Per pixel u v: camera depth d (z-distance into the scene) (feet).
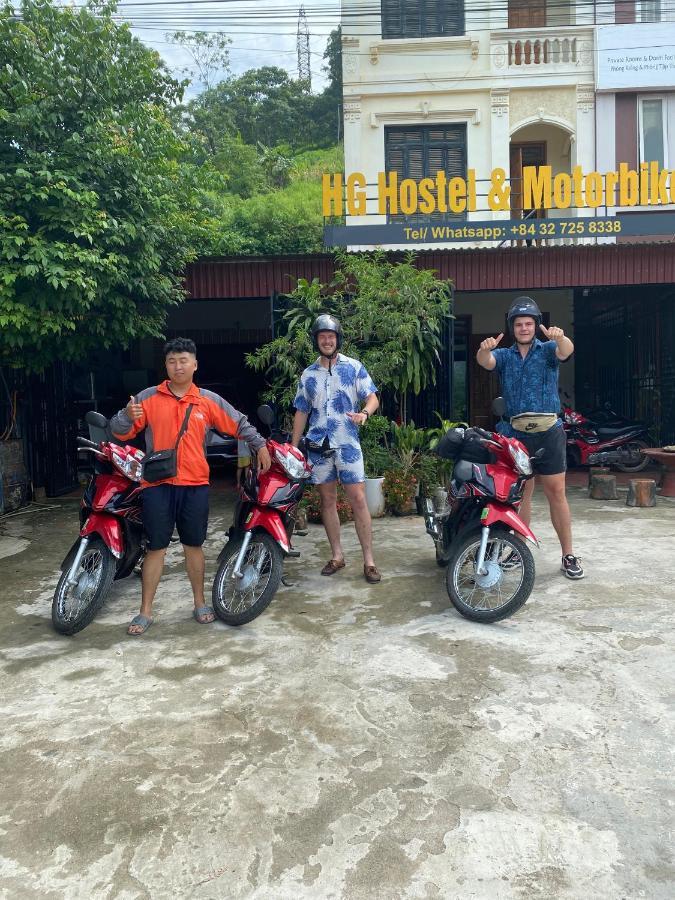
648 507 22.24
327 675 10.11
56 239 19.67
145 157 21.89
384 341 22.25
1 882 6.13
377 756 7.96
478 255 25.62
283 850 6.45
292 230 62.23
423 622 12.11
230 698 9.45
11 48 19.84
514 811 6.93
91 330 21.88
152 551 12.00
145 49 22.53
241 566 12.25
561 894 5.85
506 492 11.73
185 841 6.61
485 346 13.64
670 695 9.23
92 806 7.16
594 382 40.16
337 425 14.37
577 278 25.67
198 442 11.92
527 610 12.53
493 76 41.57
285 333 24.64
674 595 13.17
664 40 40.45
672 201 30.07
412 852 6.38
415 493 21.65
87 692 9.75
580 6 41.60
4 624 12.80
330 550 17.47
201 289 25.54
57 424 27.99
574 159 41.91
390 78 41.96
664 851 6.34
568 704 9.04
